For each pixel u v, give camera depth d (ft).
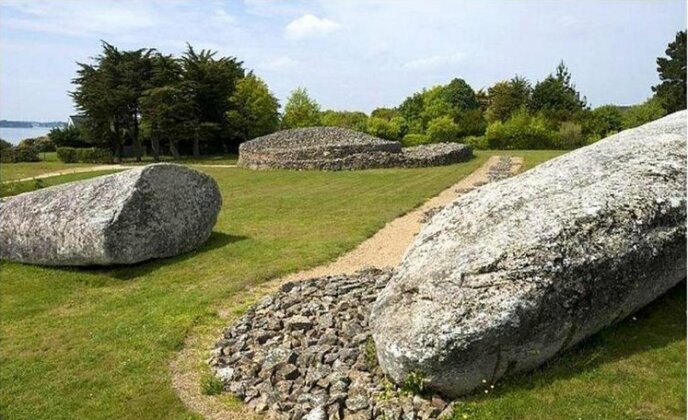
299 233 41.91
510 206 21.11
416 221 45.34
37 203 34.86
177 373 20.63
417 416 16.12
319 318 23.15
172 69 139.44
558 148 139.95
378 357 18.03
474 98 218.59
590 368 17.90
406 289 18.80
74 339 24.16
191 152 164.14
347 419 16.31
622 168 22.59
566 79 222.48
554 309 17.30
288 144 105.81
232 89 159.63
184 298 28.30
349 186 68.85
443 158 90.68
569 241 18.43
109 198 32.83
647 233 19.57
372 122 157.89
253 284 30.30
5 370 21.39
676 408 15.99
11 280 32.30
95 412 18.24
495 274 17.57
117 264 33.09
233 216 50.65
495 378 17.10
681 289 22.77
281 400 17.63
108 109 133.59
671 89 147.43
